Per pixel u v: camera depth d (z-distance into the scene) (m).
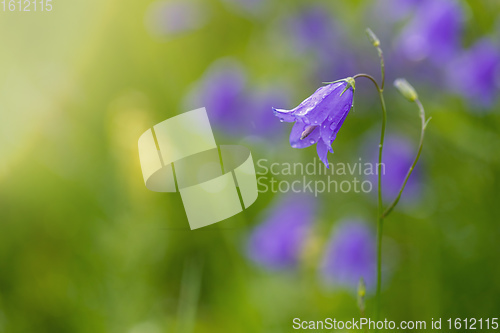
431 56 4.93
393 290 4.34
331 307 4.26
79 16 6.15
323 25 5.61
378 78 5.33
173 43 6.64
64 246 4.72
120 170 4.14
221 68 5.47
